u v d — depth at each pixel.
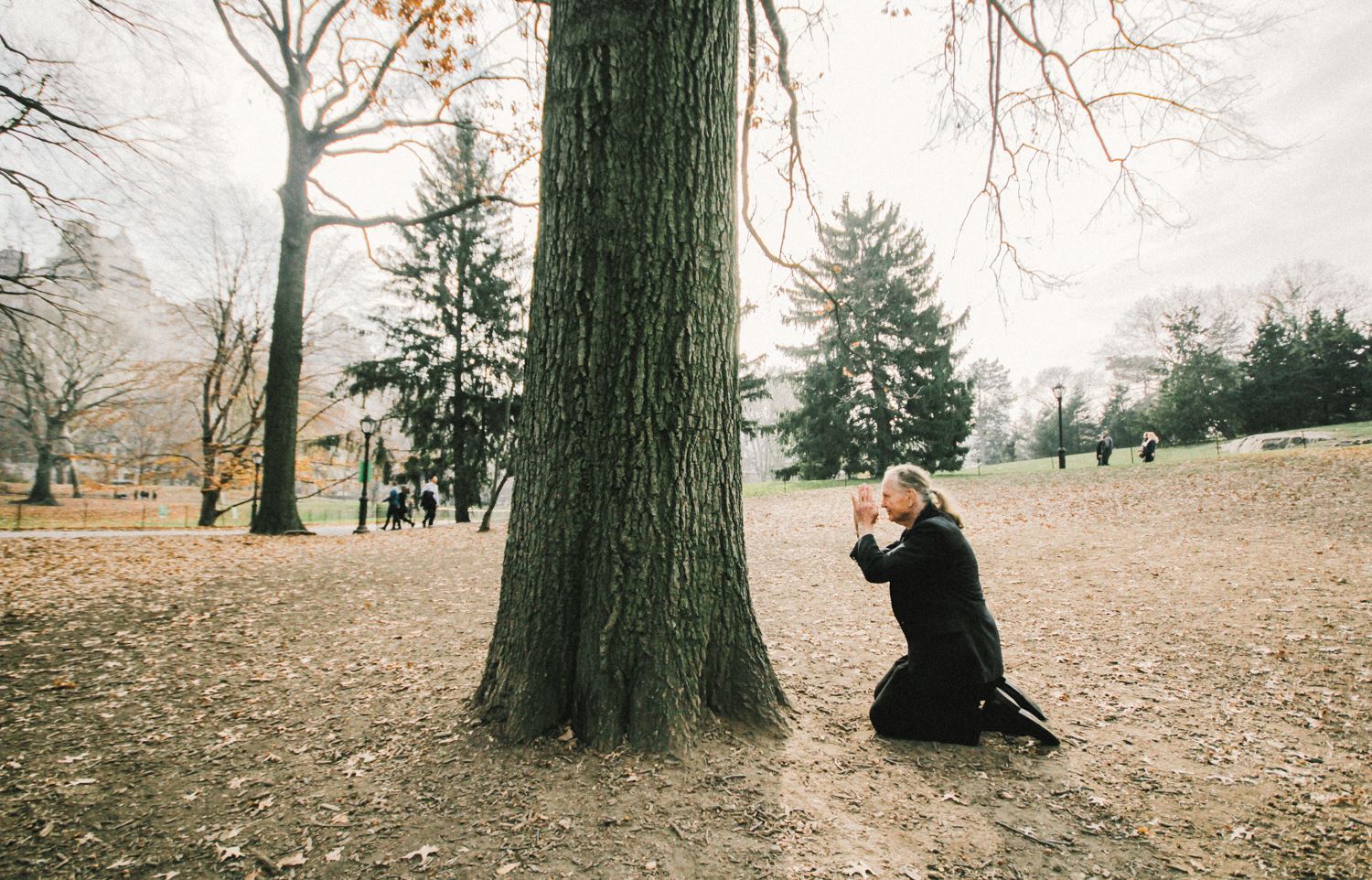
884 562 3.08
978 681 3.04
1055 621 5.75
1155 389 49.00
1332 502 11.53
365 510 16.72
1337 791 2.67
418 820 2.52
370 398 26.56
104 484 24.52
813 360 29.16
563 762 2.81
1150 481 16.62
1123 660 4.56
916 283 28.36
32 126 10.04
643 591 2.98
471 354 26.25
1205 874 2.15
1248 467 16.52
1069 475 20.50
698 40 3.18
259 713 3.78
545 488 3.12
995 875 2.15
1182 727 3.38
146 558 10.30
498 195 14.20
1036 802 2.62
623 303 3.03
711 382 3.18
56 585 7.87
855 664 4.50
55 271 12.69
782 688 3.79
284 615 6.32
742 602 3.28
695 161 3.14
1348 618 5.17
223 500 36.31
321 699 3.97
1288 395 36.50
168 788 2.92
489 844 2.34
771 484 31.94
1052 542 10.48
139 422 26.09
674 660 2.98
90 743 3.41
